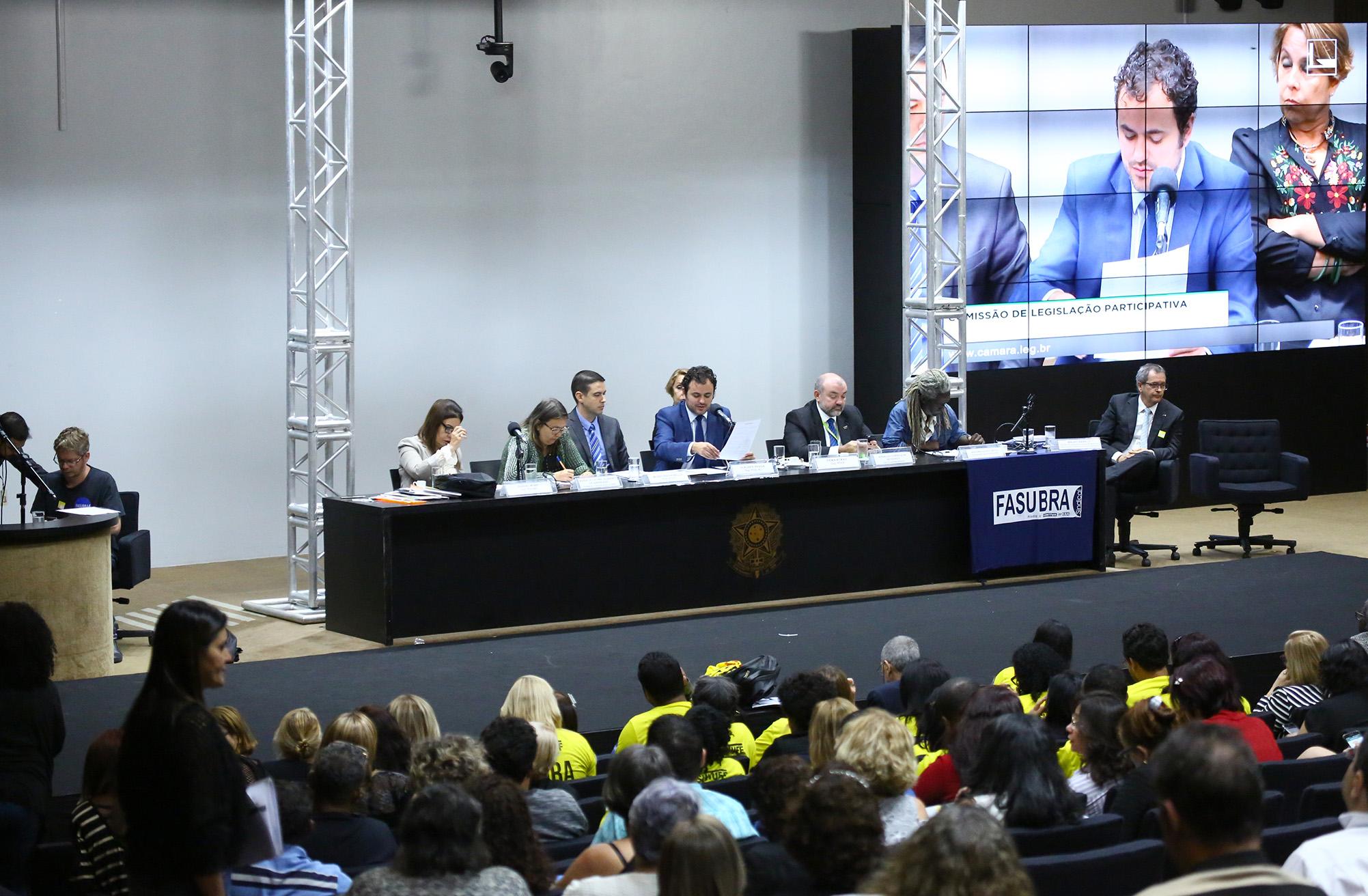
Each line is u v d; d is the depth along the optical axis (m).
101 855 4.30
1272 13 13.86
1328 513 12.74
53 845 4.51
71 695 7.30
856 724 3.93
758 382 12.73
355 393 11.52
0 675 4.97
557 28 11.85
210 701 7.16
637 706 7.01
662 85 12.21
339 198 11.30
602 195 12.11
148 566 8.86
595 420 9.36
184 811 3.14
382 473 11.65
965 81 10.94
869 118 12.54
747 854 3.48
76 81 10.56
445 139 11.59
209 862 3.15
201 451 11.12
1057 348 12.45
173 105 10.83
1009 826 3.94
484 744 4.38
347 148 9.45
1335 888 3.00
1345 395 13.40
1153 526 12.34
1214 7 13.70
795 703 5.26
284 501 11.39
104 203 10.71
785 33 12.53
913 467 9.57
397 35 11.38
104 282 10.76
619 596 9.05
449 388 11.78
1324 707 5.41
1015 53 12.09
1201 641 5.70
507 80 11.68
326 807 4.17
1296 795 4.57
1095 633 8.20
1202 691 4.75
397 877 3.04
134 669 8.32
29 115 10.47
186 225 10.94
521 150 11.83
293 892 3.76
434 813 3.07
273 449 11.33
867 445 9.70
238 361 11.17
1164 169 12.58
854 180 12.75
